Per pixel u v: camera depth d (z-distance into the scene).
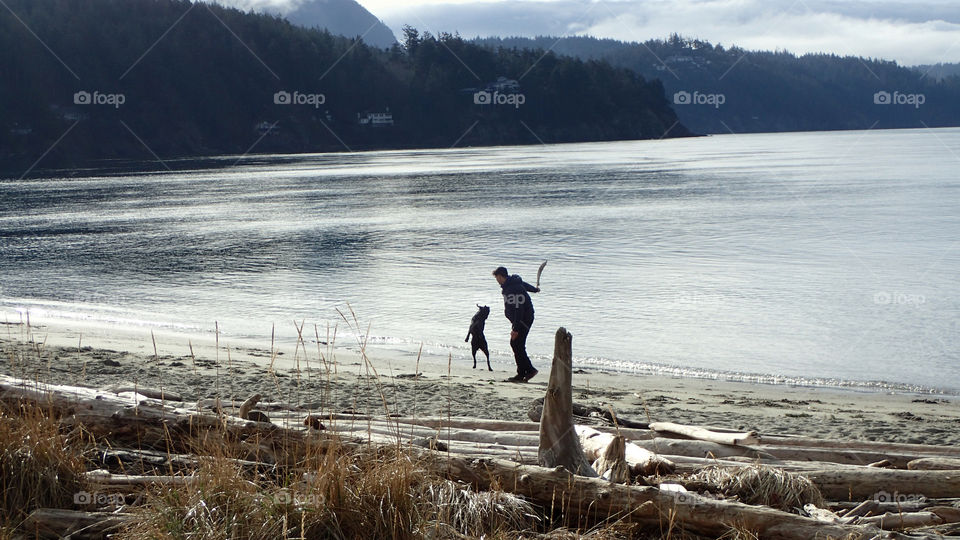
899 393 12.35
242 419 5.42
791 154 124.56
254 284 23.41
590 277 24.22
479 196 57.34
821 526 4.39
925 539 4.40
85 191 67.44
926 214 41.53
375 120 179.12
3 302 20.34
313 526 4.07
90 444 5.27
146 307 19.81
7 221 43.50
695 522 4.56
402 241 33.69
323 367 12.63
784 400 11.39
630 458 5.48
